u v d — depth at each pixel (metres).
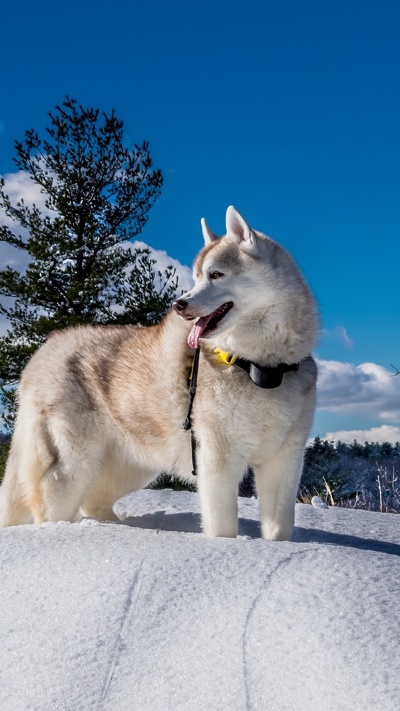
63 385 4.73
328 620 2.42
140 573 3.00
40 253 14.78
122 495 5.20
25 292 14.95
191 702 2.27
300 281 4.12
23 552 3.44
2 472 13.23
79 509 5.22
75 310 15.01
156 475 5.17
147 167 15.52
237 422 4.00
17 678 2.58
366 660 2.19
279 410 4.01
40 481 4.73
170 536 3.62
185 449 4.44
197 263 4.22
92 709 2.36
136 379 4.49
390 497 9.14
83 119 15.19
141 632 2.65
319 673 2.20
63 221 15.23
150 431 4.52
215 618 2.62
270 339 4.00
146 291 14.74
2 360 14.30
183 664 2.45
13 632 2.81
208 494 4.04
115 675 2.48
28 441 4.82
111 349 4.71
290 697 2.16
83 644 2.65
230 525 4.03
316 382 4.26
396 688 2.05
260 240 4.13
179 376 4.27
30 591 3.05
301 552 3.07
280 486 4.21
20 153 15.16
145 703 2.33
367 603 2.50
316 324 4.15
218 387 4.01
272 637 2.43
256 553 3.09
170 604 2.77
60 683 2.50
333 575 2.75
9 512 4.92
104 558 3.20
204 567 3.00
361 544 4.82
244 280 3.97
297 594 2.63
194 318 3.92
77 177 15.12
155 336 4.54
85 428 4.69
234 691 2.25
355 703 2.04
